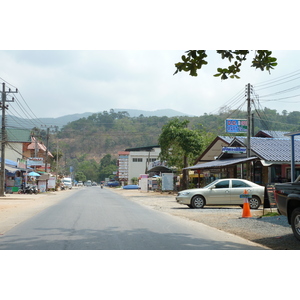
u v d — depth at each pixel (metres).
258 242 9.21
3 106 33.09
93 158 187.00
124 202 26.61
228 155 30.25
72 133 115.00
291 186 9.05
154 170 53.81
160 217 14.88
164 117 121.38
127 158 100.81
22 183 44.28
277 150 25.20
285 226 11.64
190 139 39.25
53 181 55.94
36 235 9.78
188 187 40.91
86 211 17.78
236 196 18.44
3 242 8.76
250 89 24.66
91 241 8.87
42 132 64.25
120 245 8.39
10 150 52.56
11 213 16.72
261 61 9.85
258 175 26.53
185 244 8.61
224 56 9.82
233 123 28.11
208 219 14.05
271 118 50.25
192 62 9.58
